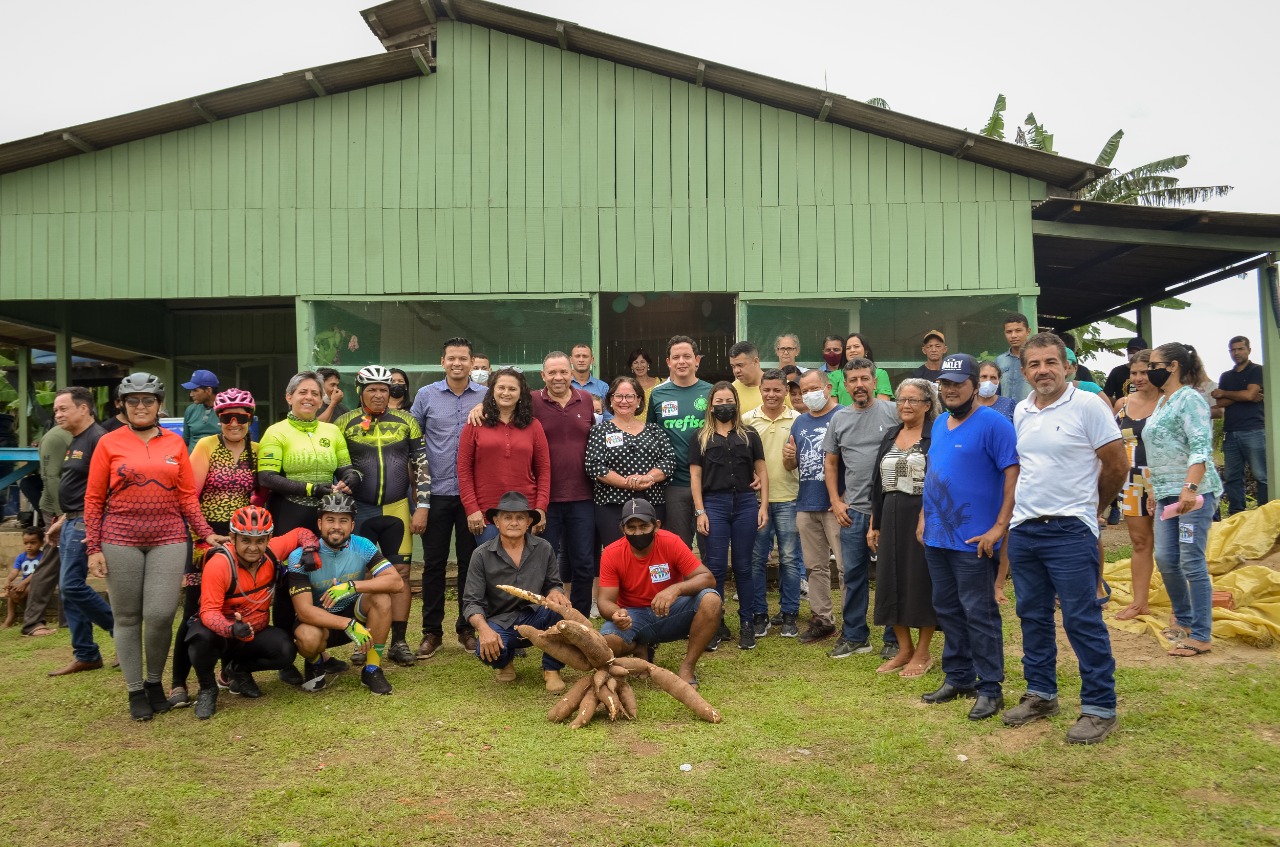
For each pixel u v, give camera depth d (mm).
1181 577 5328
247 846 3266
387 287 8594
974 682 4703
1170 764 3721
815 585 6023
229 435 5152
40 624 7066
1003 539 4551
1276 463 8477
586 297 8602
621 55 8461
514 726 4465
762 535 6320
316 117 8617
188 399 13234
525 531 5387
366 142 8625
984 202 8477
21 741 4438
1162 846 3096
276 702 4984
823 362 8562
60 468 6961
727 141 8617
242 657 5012
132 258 8531
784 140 8617
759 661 5582
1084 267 10172
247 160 8586
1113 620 5977
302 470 5344
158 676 4844
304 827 3398
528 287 8602
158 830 3404
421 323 8609
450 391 6184
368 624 5145
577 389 6277
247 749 4246
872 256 8547
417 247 8617
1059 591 4133
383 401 5766
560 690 5035
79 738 4465
